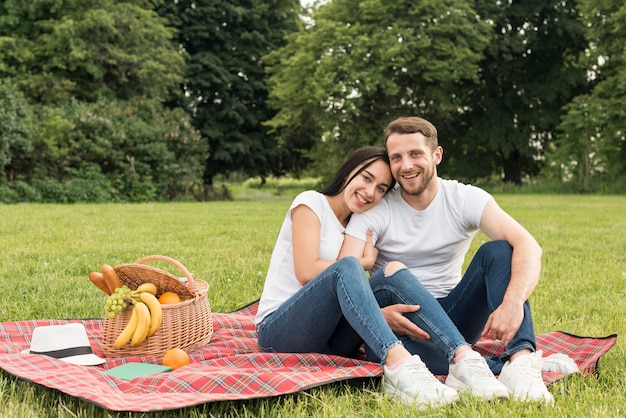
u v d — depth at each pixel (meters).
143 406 2.54
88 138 23.88
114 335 3.66
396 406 2.76
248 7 34.38
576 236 10.95
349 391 2.91
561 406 2.74
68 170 22.64
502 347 3.81
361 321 3.05
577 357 3.70
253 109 35.56
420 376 2.87
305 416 2.64
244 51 33.94
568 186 31.52
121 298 3.63
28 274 6.67
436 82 32.41
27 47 25.53
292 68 30.64
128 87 28.53
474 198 3.53
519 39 33.84
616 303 5.53
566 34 34.00
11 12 25.59
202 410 2.71
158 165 25.39
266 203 23.38
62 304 5.33
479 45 30.34
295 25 35.75
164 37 29.00
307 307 3.32
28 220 12.36
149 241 9.52
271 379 2.89
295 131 34.34
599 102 29.89
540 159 37.06
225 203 23.17
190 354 3.63
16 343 3.79
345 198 3.56
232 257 8.05
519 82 35.44
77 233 10.26
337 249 3.57
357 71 29.30
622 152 31.17
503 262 3.27
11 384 3.04
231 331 4.25
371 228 3.59
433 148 3.48
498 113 34.91
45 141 21.95
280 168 38.00
